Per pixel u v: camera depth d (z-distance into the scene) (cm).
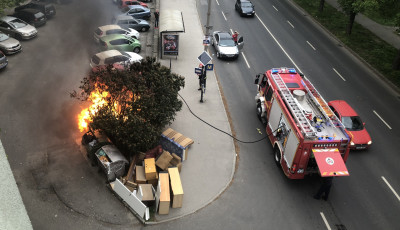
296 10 3819
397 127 2080
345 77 2588
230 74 2498
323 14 3678
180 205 1433
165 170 1529
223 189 1554
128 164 1551
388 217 1480
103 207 1412
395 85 2522
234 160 1722
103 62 2264
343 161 1413
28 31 2681
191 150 1755
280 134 1672
